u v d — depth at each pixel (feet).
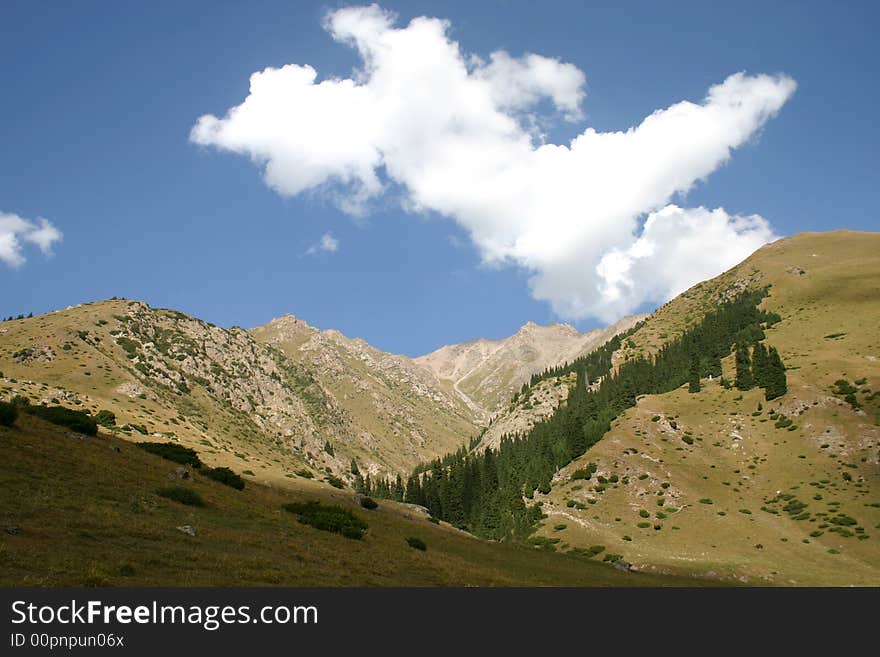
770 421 470.80
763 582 264.52
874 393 451.12
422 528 242.78
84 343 540.93
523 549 260.42
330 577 106.73
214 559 95.81
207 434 478.18
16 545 76.33
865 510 336.70
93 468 131.44
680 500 381.81
